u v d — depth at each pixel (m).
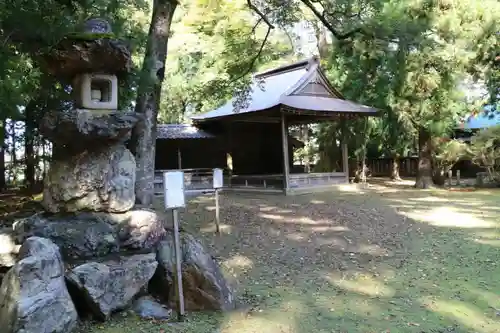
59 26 5.09
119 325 4.39
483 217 10.80
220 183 8.95
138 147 8.44
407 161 25.17
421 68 15.36
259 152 20.23
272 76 19.33
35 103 8.79
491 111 19.05
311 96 17.31
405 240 8.59
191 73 22.06
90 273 4.42
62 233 4.99
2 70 5.57
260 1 11.36
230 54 13.21
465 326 4.65
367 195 15.47
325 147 20.61
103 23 5.35
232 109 16.73
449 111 16.33
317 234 9.02
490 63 16.64
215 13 14.41
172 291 4.95
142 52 10.61
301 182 16.58
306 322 4.76
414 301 5.40
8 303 3.70
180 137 17.95
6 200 12.48
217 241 8.30
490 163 17.58
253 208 12.05
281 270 6.75
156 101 8.77
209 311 4.97
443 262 7.05
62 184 5.31
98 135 5.04
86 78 5.20
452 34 15.40
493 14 15.27
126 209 5.47
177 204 4.69
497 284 5.94
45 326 3.74
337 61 18.88
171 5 9.05
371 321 4.80
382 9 10.80
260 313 5.01
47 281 3.98
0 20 4.95
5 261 4.89
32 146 16.14
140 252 5.19
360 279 6.31
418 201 13.70
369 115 17.03
